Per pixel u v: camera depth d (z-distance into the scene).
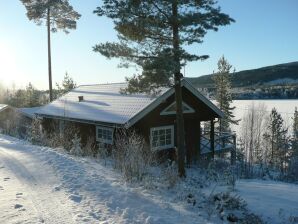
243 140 32.72
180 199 9.05
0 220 6.87
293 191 11.66
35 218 6.96
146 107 18.31
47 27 37.59
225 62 39.78
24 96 56.28
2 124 39.78
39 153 14.17
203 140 25.86
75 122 22.75
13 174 11.05
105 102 22.69
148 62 12.81
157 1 12.76
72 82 45.00
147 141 18.95
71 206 7.69
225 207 8.88
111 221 6.90
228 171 14.22
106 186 9.32
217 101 40.34
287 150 35.16
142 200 8.38
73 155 14.55
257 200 10.17
